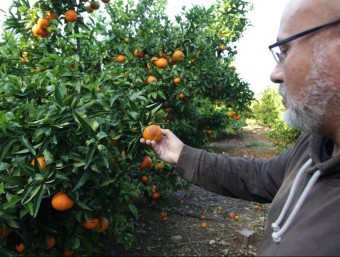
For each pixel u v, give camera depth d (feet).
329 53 2.92
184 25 13.11
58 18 9.88
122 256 12.12
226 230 14.80
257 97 47.34
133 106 6.39
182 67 13.50
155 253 12.55
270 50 3.51
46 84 6.69
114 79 8.40
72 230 7.46
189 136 16.31
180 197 18.78
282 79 3.53
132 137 6.36
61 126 5.42
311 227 2.77
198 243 13.51
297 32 3.06
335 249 2.57
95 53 11.94
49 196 5.98
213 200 18.66
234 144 35.78
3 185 5.76
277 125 25.48
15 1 10.10
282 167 4.73
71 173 5.64
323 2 2.92
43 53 9.77
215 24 17.40
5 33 10.83
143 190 12.94
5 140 5.69
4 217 5.81
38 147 5.67
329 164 2.92
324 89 2.98
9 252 6.60
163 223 15.15
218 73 14.56
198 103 17.61
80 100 6.35
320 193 2.96
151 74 12.50
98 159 5.69
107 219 7.88
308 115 3.17
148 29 12.32
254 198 5.17
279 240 2.98
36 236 6.98
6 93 6.40
